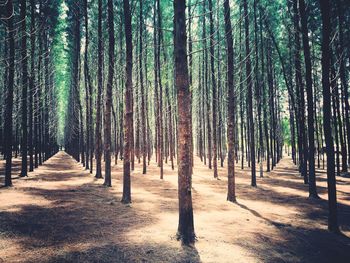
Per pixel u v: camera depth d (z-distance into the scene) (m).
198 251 5.20
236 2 17.14
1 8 12.58
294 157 31.44
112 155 37.47
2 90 21.78
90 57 27.09
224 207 9.47
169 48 24.56
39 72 20.44
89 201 9.55
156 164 28.48
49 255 4.90
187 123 5.81
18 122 26.39
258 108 19.22
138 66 22.38
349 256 5.86
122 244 5.45
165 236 5.94
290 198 11.93
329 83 7.56
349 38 15.64
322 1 7.73
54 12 22.30
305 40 11.79
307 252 5.82
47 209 8.15
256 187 14.81
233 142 10.66
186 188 5.77
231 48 10.77
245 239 6.11
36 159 21.41
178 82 5.82
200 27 23.97
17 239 5.65
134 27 22.66
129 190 9.52
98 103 16.41
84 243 5.50
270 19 20.59
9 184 11.88
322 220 8.61
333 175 7.62
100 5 15.84
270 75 23.17
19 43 18.42
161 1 22.61
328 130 7.63
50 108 33.19
